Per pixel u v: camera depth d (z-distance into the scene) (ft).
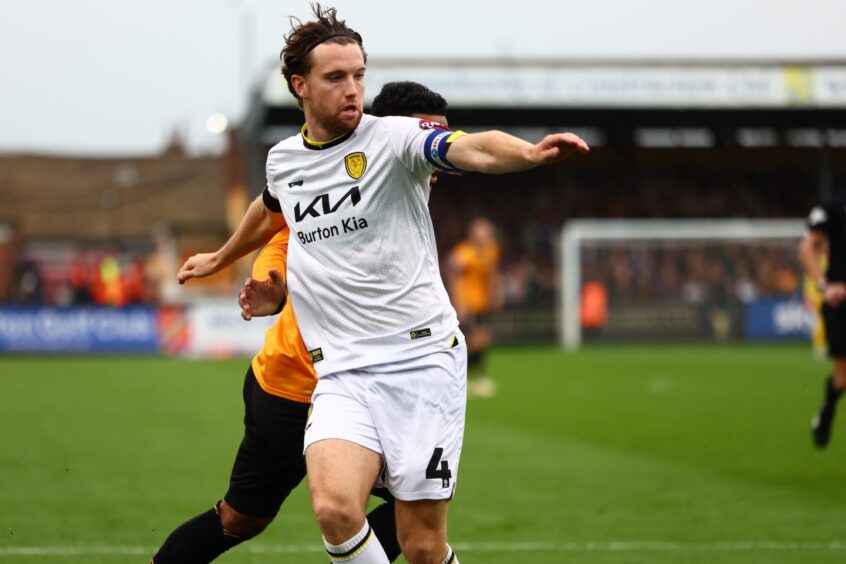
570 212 433.48
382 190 50.37
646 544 79.92
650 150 435.53
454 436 51.62
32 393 193.57
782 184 439.22
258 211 57.11
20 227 555.28
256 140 311.88
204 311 297.33
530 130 378.53
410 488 50.49
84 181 587.27
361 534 49.42
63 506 94.02
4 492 100.53
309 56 50.44
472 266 201.77
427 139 48.78
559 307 353.72
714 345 341.41
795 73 321.11
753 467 114.21
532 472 111.86
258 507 56.44
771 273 343.67
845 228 112.06
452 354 51.98
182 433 142.00
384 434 50.65
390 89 60.08
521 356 294.46
